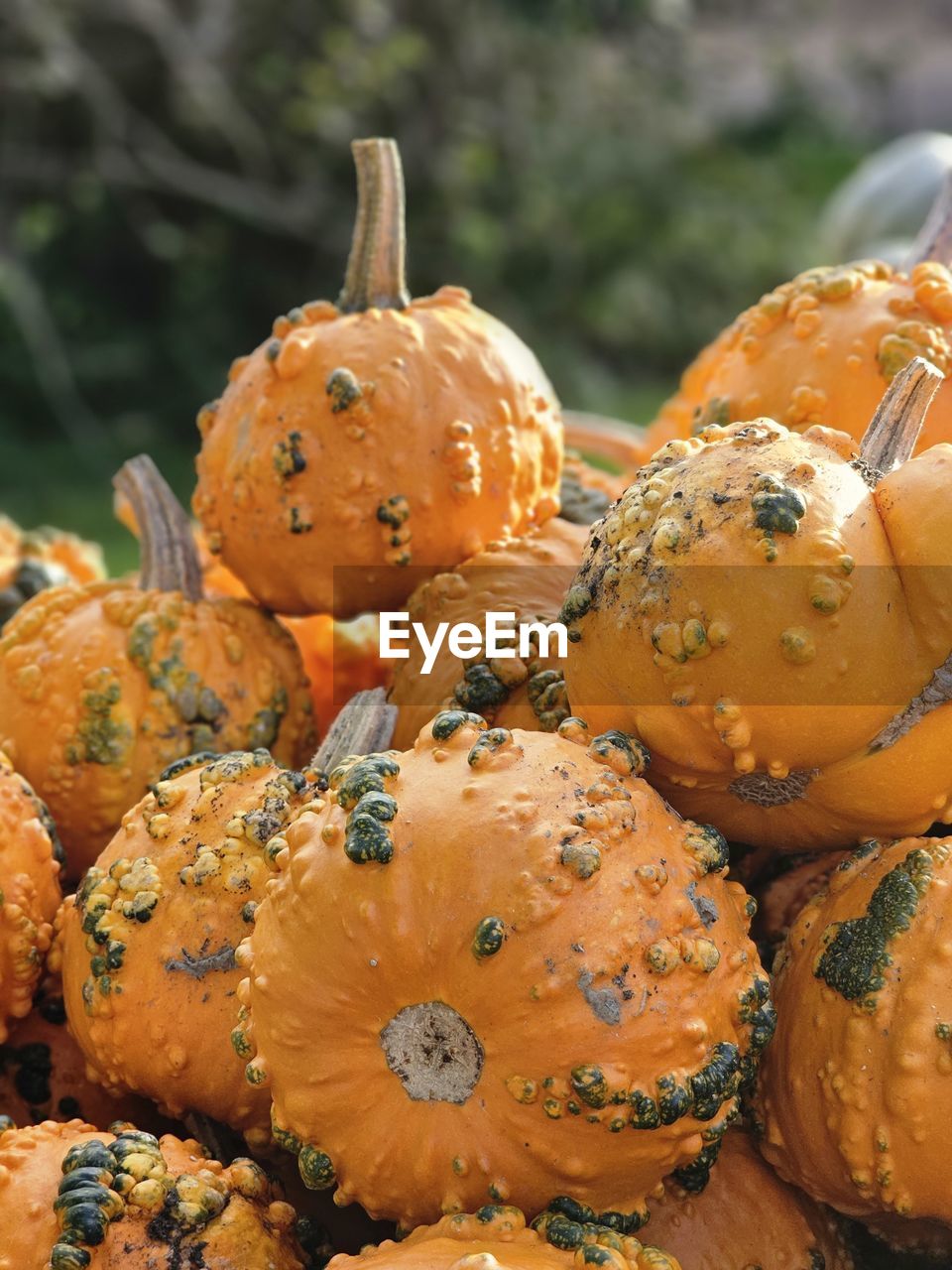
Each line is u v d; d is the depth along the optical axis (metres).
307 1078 0.53
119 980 0.58
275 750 0.69
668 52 3.57
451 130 3.00
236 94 2.87
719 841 0.53
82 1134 0.56
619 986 0.50
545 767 0.53
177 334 2.84
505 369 0.68
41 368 2.68
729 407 0.67
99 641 0.68
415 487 0.65
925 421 0.63
